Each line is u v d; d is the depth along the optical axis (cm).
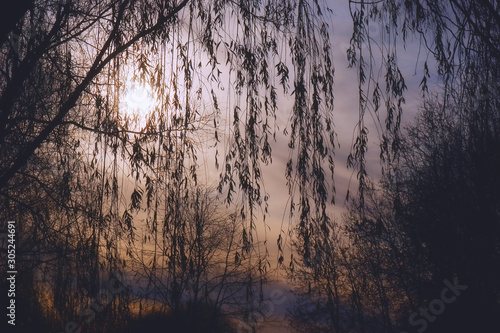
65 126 688
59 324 650
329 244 534
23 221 704
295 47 558
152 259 686
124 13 656
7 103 648
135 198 611
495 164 557
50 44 677
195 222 673
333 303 598
